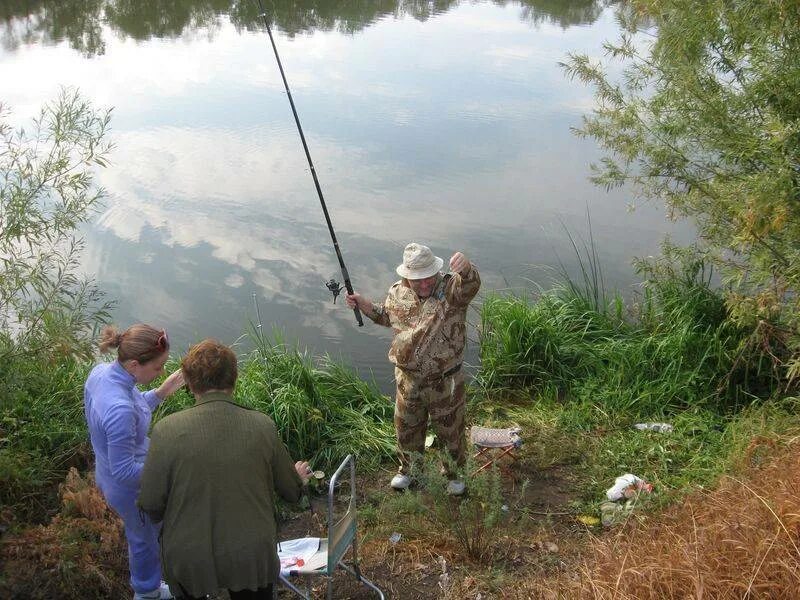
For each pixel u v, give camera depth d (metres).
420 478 4.29
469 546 4.10
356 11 23.94
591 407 5.78
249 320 7.34
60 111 4.64
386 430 5.58
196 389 2.92
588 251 9.01
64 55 17.95
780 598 2.84
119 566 3.85
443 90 15.59
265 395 5.50
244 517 2.78
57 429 4.86
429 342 4.44
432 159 11.89
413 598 3.81
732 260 6.04
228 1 23.94
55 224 4.55
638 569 3.08
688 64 5.39
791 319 5.14
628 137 5.98
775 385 5.74
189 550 2.75
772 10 4.76
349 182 11.05
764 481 3.70
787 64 4.96
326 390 6.00
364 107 14.41
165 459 2.78
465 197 10.55
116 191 10.52
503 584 3.80
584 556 3.92
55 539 3.75
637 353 6.18
